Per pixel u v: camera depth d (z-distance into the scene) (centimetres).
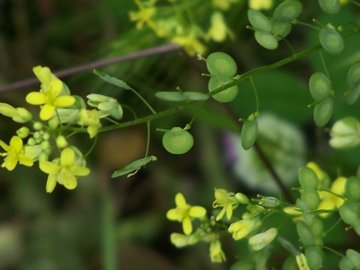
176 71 39
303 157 37
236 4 36
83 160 26
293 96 37
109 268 36
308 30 40
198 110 34
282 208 27
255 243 26
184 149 25
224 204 26
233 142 41
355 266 26
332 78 35
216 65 26
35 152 25
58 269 42
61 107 26
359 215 26
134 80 38
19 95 40
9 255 42
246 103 37
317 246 27
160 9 34
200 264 42
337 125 31
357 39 35
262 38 26
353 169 35
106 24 42
